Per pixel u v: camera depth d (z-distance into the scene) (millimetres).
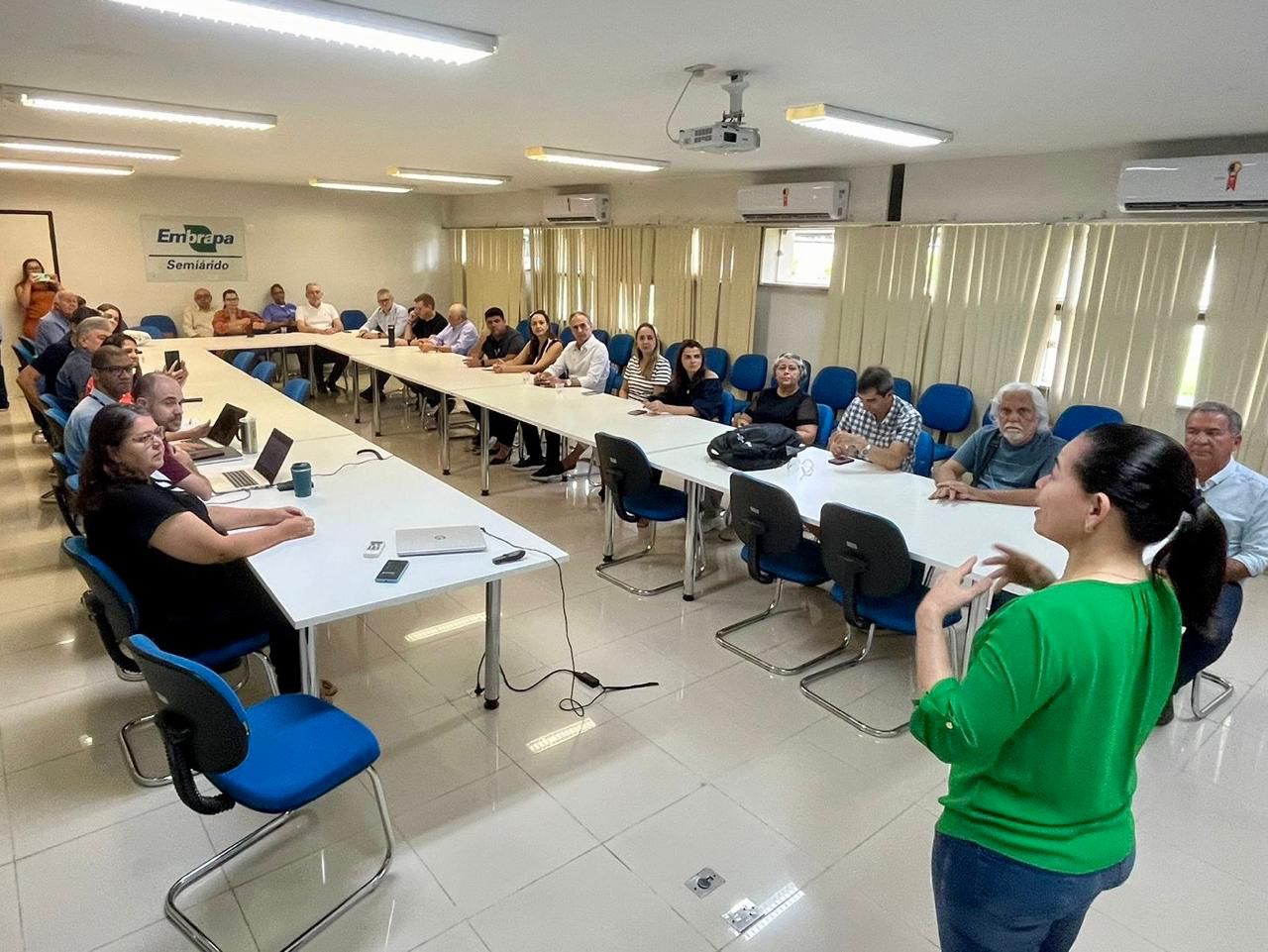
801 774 2580
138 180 8828
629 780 2527
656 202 8078
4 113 4590
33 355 6434
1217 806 2477
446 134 5199
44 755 2551
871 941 1950
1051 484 1108
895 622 2805
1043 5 2373
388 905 2021
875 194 6246
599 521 4941
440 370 6379
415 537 2646
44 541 4336
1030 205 5375
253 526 2797
